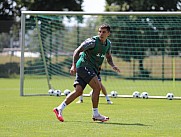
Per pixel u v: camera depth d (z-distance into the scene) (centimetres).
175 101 3250
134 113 2409
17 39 7275
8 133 1691
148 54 6078
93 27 6406
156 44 5953
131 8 7456
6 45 7256
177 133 1716
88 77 2014
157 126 1900
